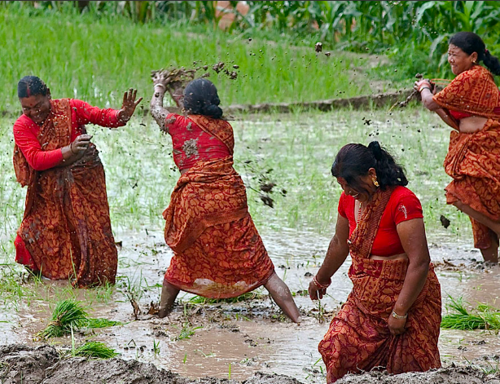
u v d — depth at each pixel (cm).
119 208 1878
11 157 2270
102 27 4169
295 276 1441
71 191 1384
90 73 3325
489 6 3644
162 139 2573
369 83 3438
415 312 902
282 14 4625
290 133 2741
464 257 1567
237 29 4856
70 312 1184
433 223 1800
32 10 4741
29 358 965
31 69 3362
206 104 1237
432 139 2627
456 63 1456
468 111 1442
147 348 1109
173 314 1262
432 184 2106
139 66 3534
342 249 961
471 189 1461
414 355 902
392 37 4116
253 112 3114
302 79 3425
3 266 1503
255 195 1992
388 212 877
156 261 1543
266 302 1327
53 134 1361
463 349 1100
